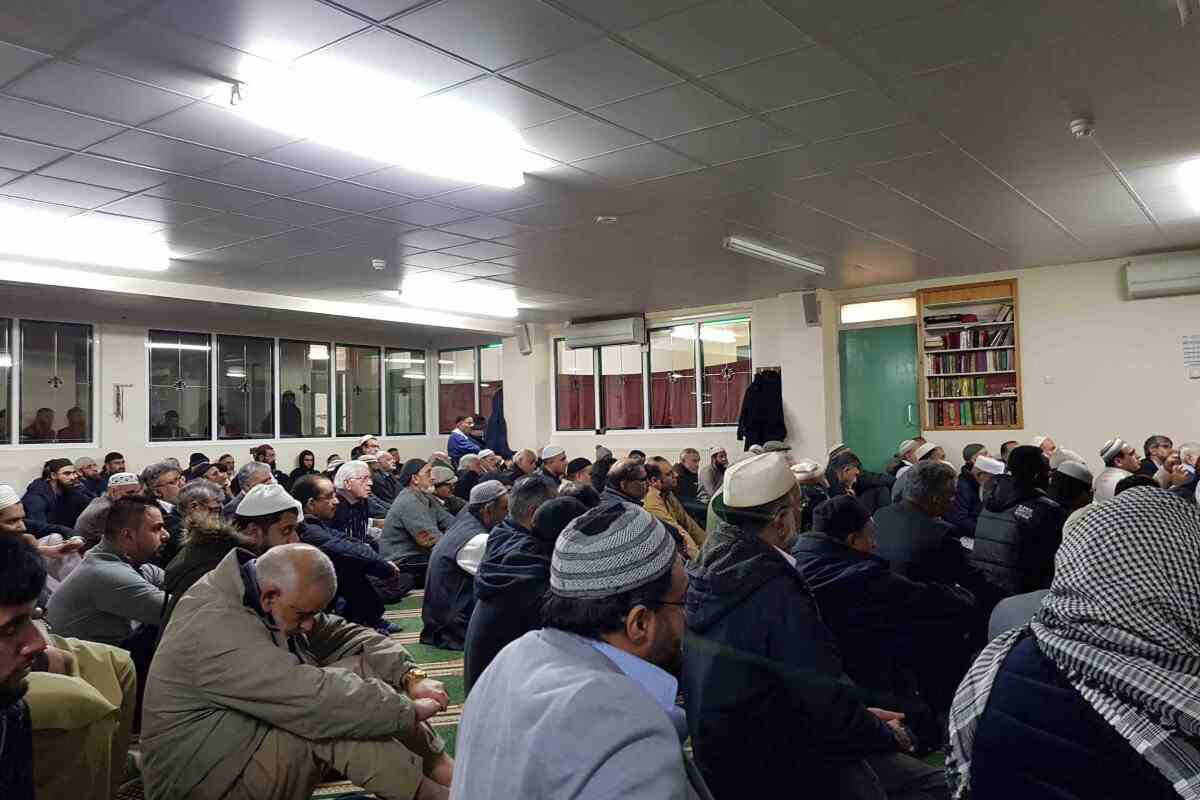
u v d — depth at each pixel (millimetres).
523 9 3146
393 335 12297
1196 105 4133
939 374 8664
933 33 3383
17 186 5215
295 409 11195
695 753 1471
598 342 11133
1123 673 1035
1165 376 7480
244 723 2109
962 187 5469
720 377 10469
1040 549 3363
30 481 8711
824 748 1543
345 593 4680
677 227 6461
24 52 3424
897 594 2275
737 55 3559
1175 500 1135
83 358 9234
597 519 1174
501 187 5328
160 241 6707
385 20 3209
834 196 5648
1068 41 3455
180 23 3209
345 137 4434
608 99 3996
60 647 2139
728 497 2094
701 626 1533
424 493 6340
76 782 1863
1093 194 5645
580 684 981
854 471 6145
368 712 2152
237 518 3393
